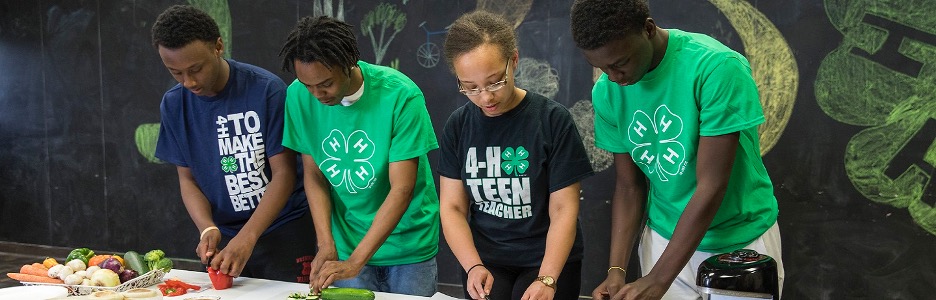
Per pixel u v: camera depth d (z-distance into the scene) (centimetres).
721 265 137
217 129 208
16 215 457
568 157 175
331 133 198
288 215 217
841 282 304
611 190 331
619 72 157
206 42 192
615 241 184
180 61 188
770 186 188
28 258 445
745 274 133
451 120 187
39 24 431
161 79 409
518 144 177
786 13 297
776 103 303
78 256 192
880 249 297
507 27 163
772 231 186
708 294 137
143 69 412
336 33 180
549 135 176
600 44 149
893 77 286
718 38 308
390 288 211
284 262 218
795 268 310
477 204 187
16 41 438
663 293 159
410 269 210
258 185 210
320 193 204
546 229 183
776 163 307
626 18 148
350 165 199
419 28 350
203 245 194
